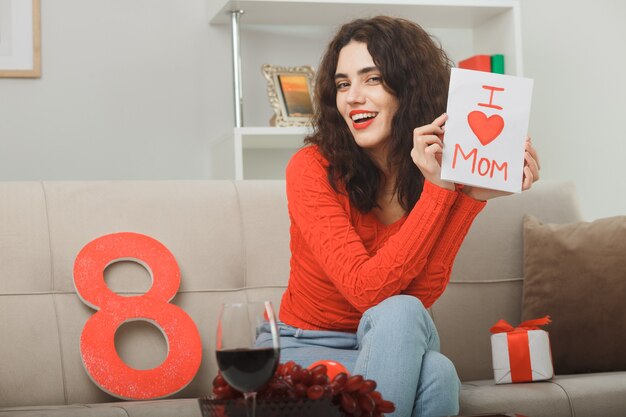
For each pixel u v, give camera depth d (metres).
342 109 1.83
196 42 3.39
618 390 1.89
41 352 1.97
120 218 2.12
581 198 3.79
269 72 3.33
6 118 3.18
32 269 2.03
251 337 1.02
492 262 2.37
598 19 3.83
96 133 3.27
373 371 1.47
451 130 1.62
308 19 3.38
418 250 1.65
